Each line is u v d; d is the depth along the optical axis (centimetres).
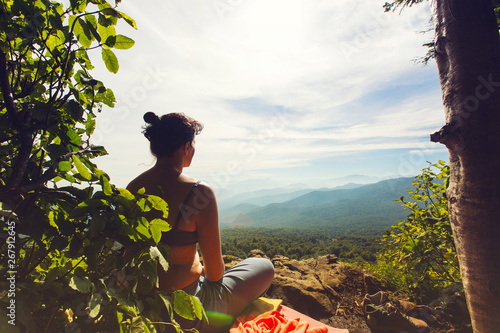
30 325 68
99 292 78
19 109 99
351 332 221
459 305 225
